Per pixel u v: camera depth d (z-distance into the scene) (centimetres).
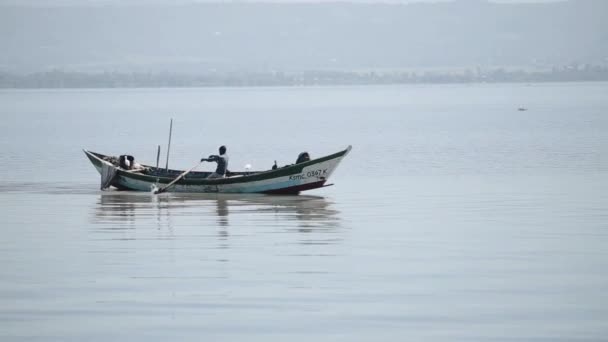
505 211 8950
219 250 6988
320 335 4925
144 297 5638
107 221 8450
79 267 6444
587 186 10894
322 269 6316
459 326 5056
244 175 10531
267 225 8144
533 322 5112
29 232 7881
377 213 8862
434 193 10456
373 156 15688
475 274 6166
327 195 10319
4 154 16675
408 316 5225
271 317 5222
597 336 4888
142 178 10669
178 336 4925
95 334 4969
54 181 12100
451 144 18150
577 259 6612
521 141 18512
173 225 8175
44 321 5194
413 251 6925
